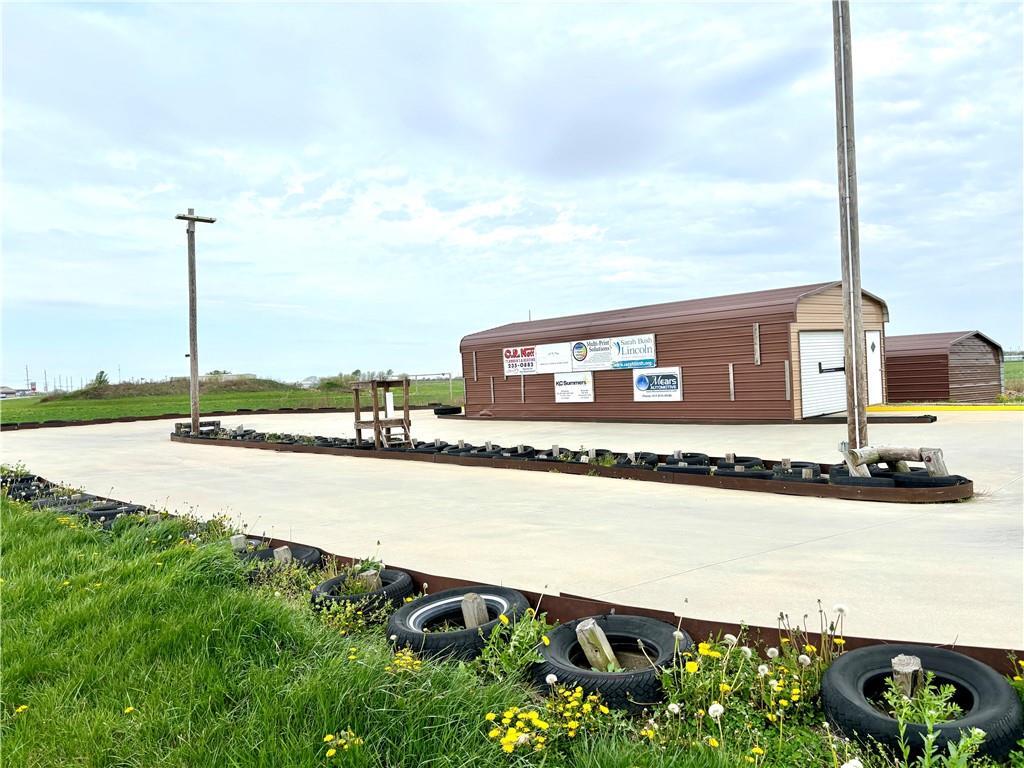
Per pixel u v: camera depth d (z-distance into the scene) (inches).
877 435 526.0
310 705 107.5
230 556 188.4
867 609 157.6
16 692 125.9
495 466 459.8
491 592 163.5
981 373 887.7
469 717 105.3
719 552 216.7
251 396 1787.6
